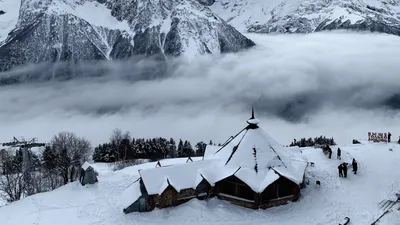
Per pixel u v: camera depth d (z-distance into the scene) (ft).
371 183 204.03
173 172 193.06
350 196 190.19
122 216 180.14
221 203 188.55
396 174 213.25
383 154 246.06
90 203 197.16
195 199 189.78
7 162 314.35
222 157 206.39
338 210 175.83
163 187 184.96
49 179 280.72
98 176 240.73
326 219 168.35
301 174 192.13
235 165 194.18
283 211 178.60
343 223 160.86
